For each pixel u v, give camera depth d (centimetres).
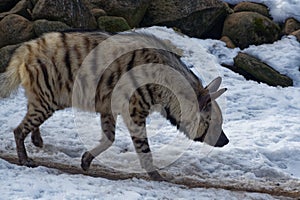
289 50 2247
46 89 1123
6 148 1319
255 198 1069
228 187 1189
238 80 1992
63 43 1128
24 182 960
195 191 1057
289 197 1130
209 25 2355
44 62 1118
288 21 2427
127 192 960
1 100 1664
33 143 1311
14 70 1148
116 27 2116
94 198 911
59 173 1088
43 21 1988
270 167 1331
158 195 985
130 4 2216
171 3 2320
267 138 1514
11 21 2019
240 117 1700
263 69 2105
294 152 1434
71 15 2033
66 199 893
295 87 2070
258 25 2312
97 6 2216
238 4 2495
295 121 1666
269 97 1862
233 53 2214
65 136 1430
